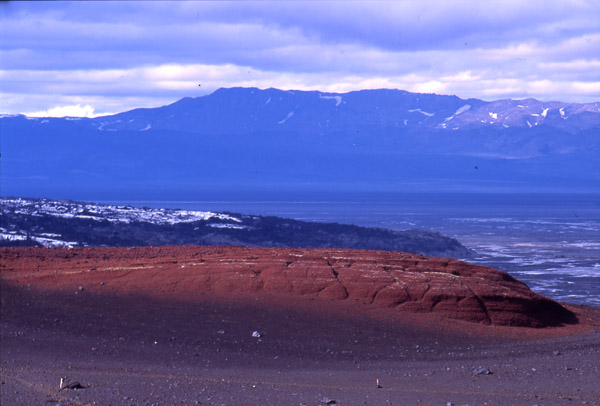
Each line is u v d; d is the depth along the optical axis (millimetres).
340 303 53125
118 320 47438
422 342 46250
